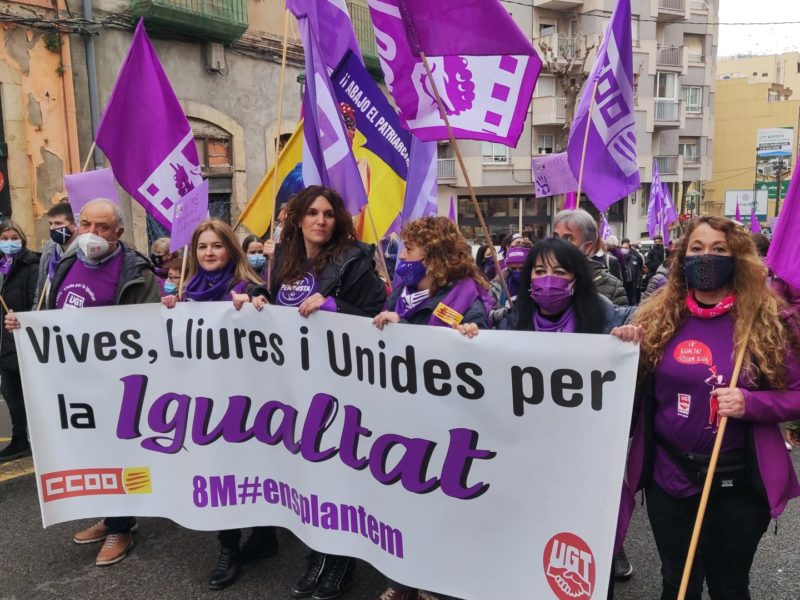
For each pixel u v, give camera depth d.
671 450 2.16
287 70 12.37
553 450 2.30
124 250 3.41
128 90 4.05
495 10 2.89
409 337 2.50
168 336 3.02
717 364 2.05
